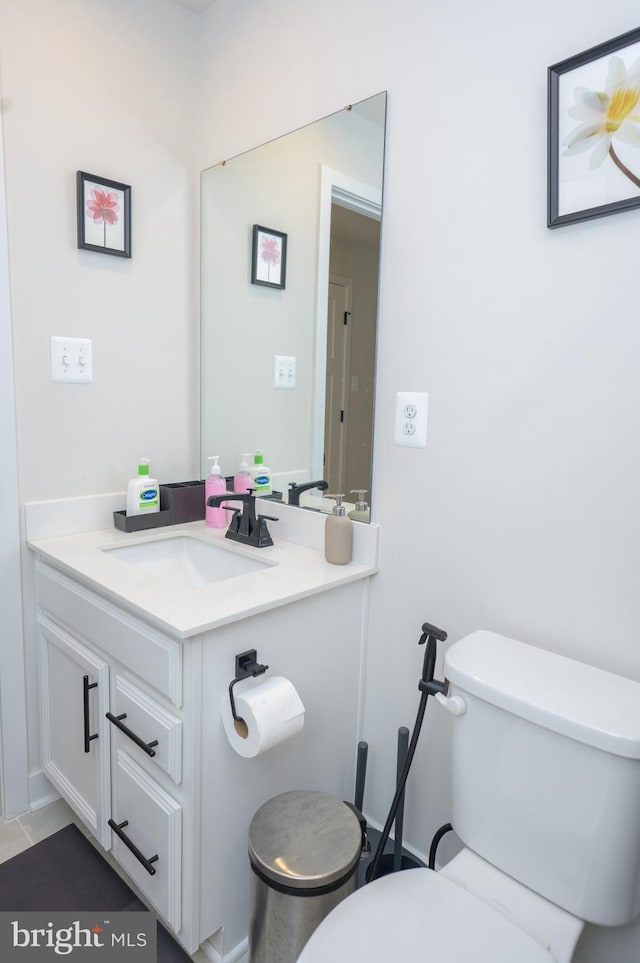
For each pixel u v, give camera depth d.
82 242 1.52
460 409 1.23
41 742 1.60
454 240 1.20
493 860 1.01
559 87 1.01
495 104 1.12
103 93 1.54
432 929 0.86
